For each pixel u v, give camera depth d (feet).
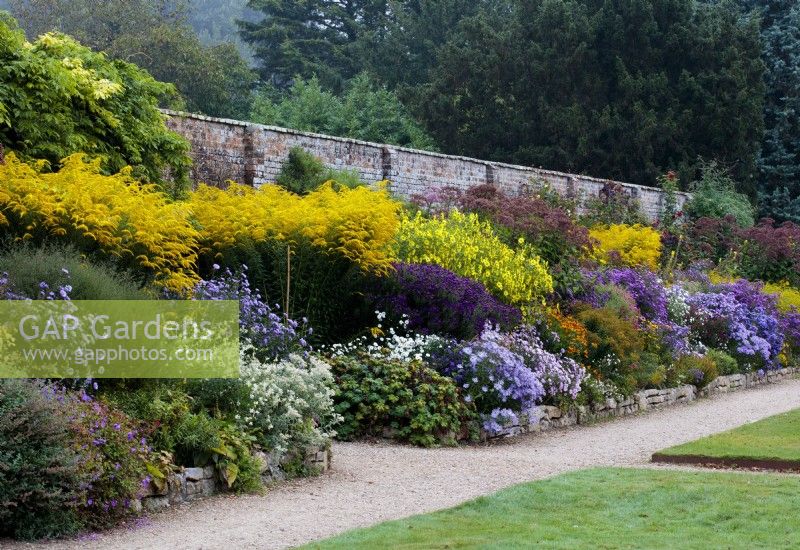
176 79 126.00
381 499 24.03
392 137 116.57
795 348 67.31
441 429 33.78
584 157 103.14
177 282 31.42
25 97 35.99
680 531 20.13
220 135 51.19
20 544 19.15
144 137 40.22
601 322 45.50
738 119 105.60
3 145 35.42
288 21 152.25
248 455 24.95
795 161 123.03
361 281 38.19
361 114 117.60
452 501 23.84
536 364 38.78
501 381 35.73
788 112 120.78
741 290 63.82
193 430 24.06
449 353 36.55
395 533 19.66
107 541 19.56
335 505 23.27
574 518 21.38
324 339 37.32
